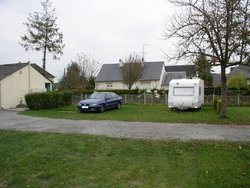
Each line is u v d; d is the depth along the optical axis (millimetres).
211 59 18828
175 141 11492
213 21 17438
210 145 10961
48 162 10227
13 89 31625
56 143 12055
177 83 25594
